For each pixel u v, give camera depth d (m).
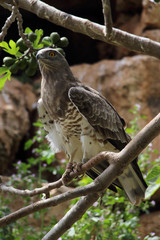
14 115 17.30
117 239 9.57
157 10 17.95
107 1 5.66
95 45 19.91
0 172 16.77
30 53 7.05
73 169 7.81
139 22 18.39
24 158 17.83
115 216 10.12
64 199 5.96
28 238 10.76
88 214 9.79
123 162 6.12
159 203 13.77
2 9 18.72
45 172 16.27
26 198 11.61
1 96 17.64
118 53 19.27
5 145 16.75
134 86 17.33
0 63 18.16
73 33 20.05
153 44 6.41
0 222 6.01
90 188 6.07
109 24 5.91
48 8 7.25
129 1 18.41
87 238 9.49
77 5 19.28
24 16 19.33
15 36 19.53
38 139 11.88
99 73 17.88
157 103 17.19
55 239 6.68
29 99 18.28
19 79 18.98
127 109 17.08
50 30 20.12
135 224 10.07
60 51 7.75
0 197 11.91
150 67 17.48
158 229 13.33
